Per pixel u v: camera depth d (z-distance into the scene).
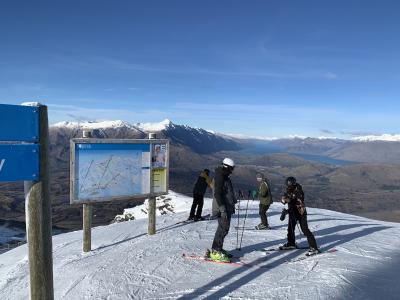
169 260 9.38
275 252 10.08
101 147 10.97
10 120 3.51
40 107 3.69
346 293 7.29
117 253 10.34
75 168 10.57
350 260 9.38
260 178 13.40
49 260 3.91
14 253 13.18
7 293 8.61
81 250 11.36
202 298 7.08
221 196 8.97
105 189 11.16
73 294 7.71
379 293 7.35
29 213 3.80
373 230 13.81
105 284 8.00
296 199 9.98
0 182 3.51
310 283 7.79
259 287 7.58
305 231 9.87
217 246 9.24
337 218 17.55
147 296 7.30
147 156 12.00
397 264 9.28
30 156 3.66
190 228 13.50
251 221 15.16
